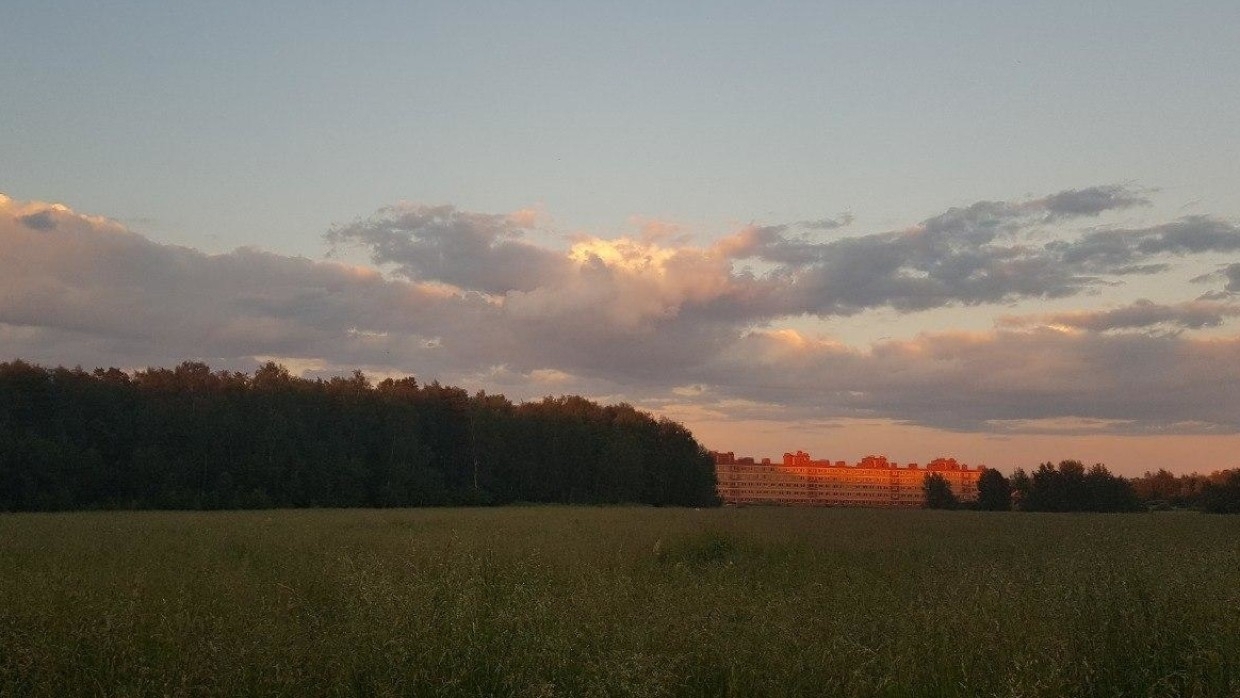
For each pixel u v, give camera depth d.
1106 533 18.92
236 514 50.12
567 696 6.52
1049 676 6.41
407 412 93.31
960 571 11.52
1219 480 83.56
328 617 9.05
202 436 78.62
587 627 7.58
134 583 9.89
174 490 74.81
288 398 87.62
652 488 111.06
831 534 24.45
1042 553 16.22
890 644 7.54
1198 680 6.58
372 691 6.59
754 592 10.99
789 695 6.67
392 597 7.66
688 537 19.67
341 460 84.50
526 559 11.10
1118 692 6.78
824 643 7.50
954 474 190.25
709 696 6.92
